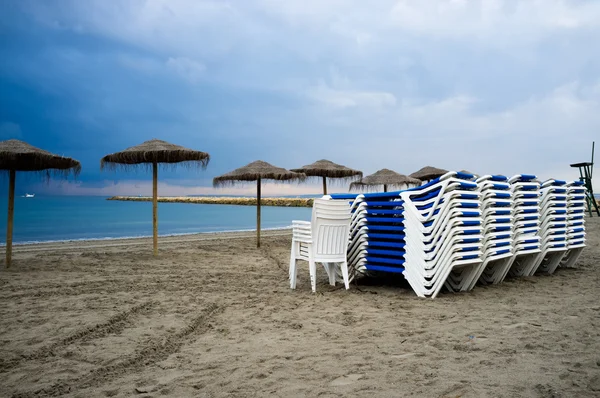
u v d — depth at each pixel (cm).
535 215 716
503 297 575
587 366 311
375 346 372
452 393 270
